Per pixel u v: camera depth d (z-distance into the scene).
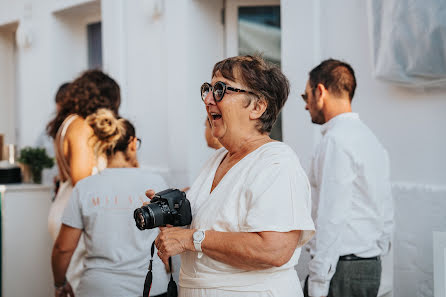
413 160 2.96
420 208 2.90
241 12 4.30
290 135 3.51
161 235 1.55
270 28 4.23
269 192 1.45
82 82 2.97
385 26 2.85
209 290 1.54
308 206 1.55
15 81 6.94
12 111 6.94
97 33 5.85
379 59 2.91
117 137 2.26
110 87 3.03
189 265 1.61
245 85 1.58
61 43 5.83
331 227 2.15
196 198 1.70
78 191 2.18
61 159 2.83
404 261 2.96
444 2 2.59
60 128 2.83
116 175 2.22
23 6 6.09
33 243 4.18
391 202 2.38
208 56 4.33
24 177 4.49
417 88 2.93
